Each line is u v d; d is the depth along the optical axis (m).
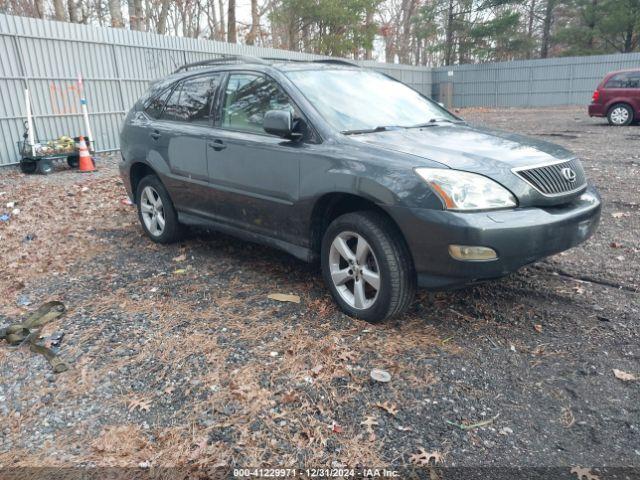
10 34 10.92
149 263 5.11
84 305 4.16
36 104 11.58
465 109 30.34
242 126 4.50
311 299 4.13
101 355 3.38
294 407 2.82
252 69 4.58
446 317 3.80
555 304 3.97
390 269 3.44
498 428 2.65
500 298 4.09
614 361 3.20
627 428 2.63
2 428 2.73
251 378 3.07
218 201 4.73
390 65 29.31
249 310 3.98
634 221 5.95
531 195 3.34
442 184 3.21
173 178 5.15
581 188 3.72
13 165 11.25
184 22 29.44
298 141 3.97
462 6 38.66
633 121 16.17
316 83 4.35
